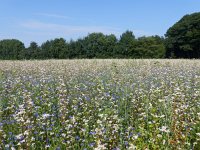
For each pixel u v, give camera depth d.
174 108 8.56
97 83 14.95
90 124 8.61
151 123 7.58
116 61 30.17
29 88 14.21
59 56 59.50
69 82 15.73
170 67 24.20
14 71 22.48
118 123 8.30
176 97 9.91
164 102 9.10
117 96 11.58
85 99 11.15
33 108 9.57
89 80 16.73
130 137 7.23
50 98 11.73
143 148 6.45
